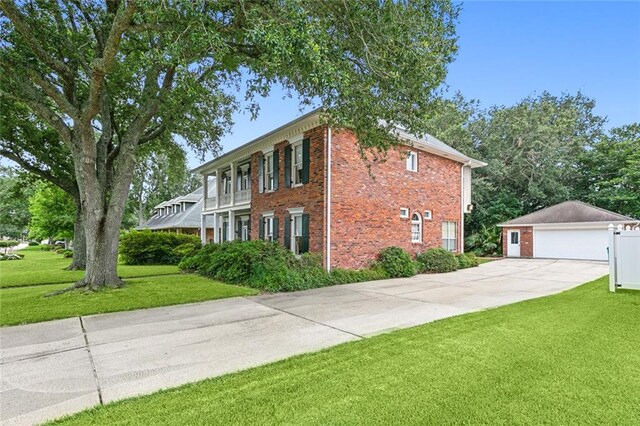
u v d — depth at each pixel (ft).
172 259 59.16
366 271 39.73
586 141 96.22
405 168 48.32
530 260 68.33
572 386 10.42
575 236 69.82
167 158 55.83
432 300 26.16
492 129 97.04
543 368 11.80
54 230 81.20
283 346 15.34
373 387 10.55
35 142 45.32
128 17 21.15
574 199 91.09
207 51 22.36
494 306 23.36
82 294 27.32
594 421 8.53
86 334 17.56
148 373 12.46
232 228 62.13
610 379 10.89
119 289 29.55
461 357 12.99
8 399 10.57
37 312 21.76
